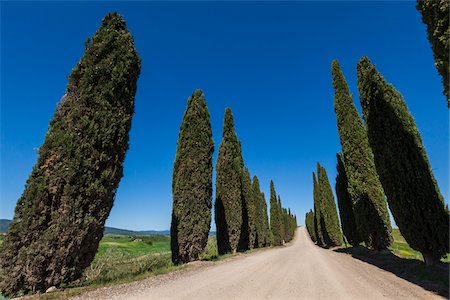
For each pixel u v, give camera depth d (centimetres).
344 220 2756
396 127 1113
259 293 681
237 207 2538
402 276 940
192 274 1035
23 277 707
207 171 1756
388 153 1132
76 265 769
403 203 1065
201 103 1858
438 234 995
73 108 840
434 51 607
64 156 784
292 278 919
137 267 1244
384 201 1806
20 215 740
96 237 812
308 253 2208
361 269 1154
